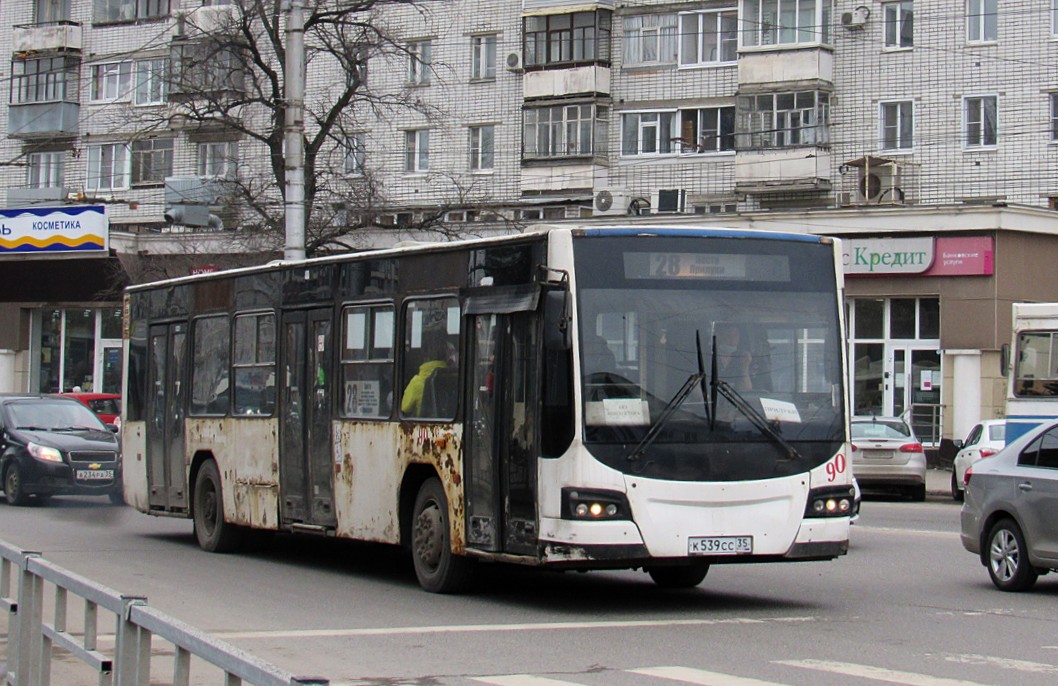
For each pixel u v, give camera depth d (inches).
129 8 2223.2
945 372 1432.1
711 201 1862.7
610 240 467.2
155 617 217.0
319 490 598.9
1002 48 1700.3
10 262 1909.4
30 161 2284.7
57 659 377.7
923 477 1114.7
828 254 494.6
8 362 1971.0
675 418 461.4
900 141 1755.7
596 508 450.0
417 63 2049.7
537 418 463.8
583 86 1924.2
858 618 464.4
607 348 460.1
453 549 509.4
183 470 722.2
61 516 900.6
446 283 524.4
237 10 1700.3
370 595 526.0
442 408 520.4
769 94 1806.1
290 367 628.4
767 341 478.0
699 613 476.1
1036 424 815.1
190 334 725.3
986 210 1405.0
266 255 1492.4
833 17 1792.6
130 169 2194.9
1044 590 541.6
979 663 377.1
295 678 163.5
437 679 356.2
